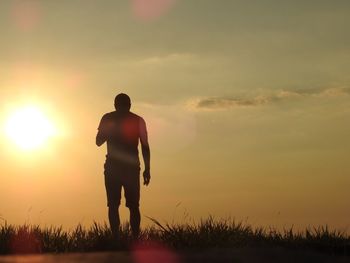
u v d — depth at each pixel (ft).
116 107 39.32
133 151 38.83
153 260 20.13
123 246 34.65
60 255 22.12
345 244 35.55
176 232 35.32
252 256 20.76
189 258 20.40
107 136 39.04
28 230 36.50
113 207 38.29
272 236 37.70
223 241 34.94
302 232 37.55
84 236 36.76
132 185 38.63
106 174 38.73
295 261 20.01
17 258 21.20
